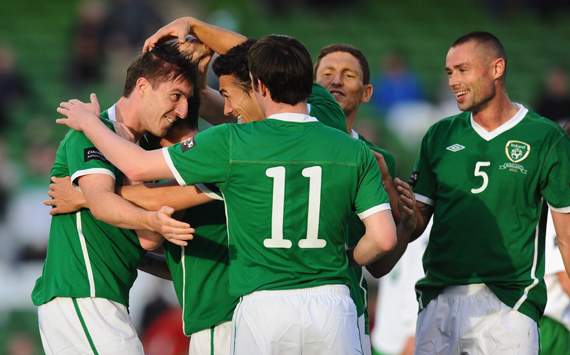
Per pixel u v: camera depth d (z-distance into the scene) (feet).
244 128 61.57
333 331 60.80
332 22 254.88
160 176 61.21
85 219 65.41
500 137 71.72
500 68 71.31
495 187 71.05
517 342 70.69
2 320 166.09
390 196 69.97
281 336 60.64
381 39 249.55
